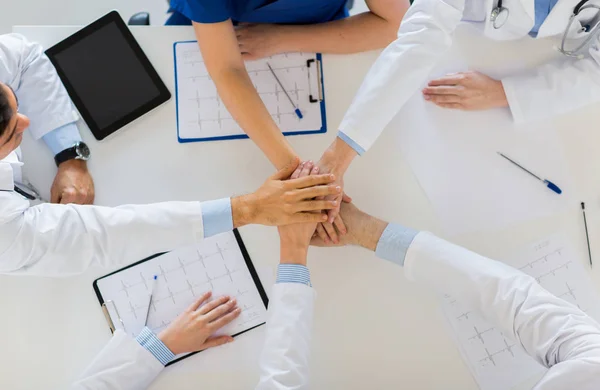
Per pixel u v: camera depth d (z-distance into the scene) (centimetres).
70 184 129
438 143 136
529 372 124
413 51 124
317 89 138
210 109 135
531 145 136
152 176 133
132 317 125
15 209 115
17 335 124
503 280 117
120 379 118
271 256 130
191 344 122
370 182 135
